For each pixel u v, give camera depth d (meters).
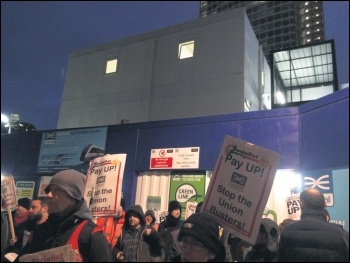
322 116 7.31
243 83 16.72
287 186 7.94
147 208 9.43
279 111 8.35
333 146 6.88
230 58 17.39
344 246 3.28
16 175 12.15
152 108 18.83
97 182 4.38
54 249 2.61
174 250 5.79
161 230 6.57
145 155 9.83
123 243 5.99
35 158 11.90
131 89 19.80
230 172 3.33
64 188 2.90
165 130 9.73
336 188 6.86
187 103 17.88
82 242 2.79
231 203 3.25
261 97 19.11
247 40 17.92
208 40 18.33
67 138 11.47
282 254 3.50
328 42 16.16
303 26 105.62
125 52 20.86
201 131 9.22
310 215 3.62
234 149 3.38
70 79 22.28
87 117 20.72
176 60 19.00
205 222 2.81
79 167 10.91
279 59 17.72
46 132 11.92
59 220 2.92
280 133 8.20
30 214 5.32
